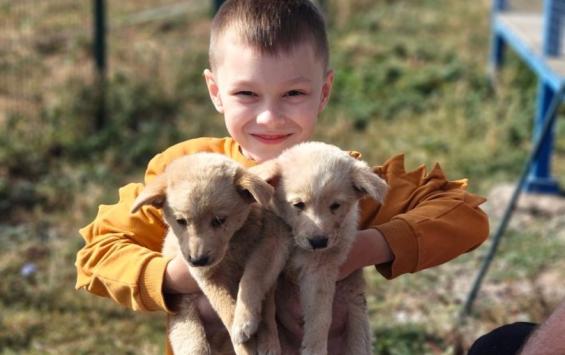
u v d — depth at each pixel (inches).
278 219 211.8
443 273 512.7
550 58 626.5
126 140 700.7
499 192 631.8
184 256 201.6
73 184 628.1
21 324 455.2
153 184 207.9
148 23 1037.2
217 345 222.5
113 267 226.8
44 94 760.3
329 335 226.8
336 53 943.7
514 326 241.1
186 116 756.0
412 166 677.3
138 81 800.9
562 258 530.6
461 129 756.6
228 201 200.2
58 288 487.8
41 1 1020.5
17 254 528.1
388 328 438.0
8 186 617.3
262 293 203.5
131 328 457.7
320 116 779.4
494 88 847.7
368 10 1120.8
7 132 687.1
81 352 434.0
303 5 244.2
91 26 949.8
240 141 244.1
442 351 428.5
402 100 824.9
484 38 1009.5
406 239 224.1
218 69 247.8
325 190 204.4
